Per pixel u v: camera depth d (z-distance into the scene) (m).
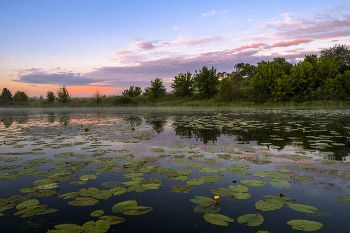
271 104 33.00
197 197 2.33
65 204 2.23
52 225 1.83
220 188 2.55
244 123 9.16
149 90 51.09
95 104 47.72
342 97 28.84
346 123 8.88
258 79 35.62
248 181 2.75
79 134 6.83
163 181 2.82
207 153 4.21
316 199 2.25
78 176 3.05
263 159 3.73
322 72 31.50
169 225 1.82
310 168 3.23
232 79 38.56
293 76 32.59
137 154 4.21
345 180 2.76
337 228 1.75
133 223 1.86
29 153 4.40
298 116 12.92
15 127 9.19
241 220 1.88
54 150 4.66
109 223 1.85
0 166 3.54
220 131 7.04
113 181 2.82
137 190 2.52
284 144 4.93
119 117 14.27
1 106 55.72
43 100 56.97
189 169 3.29
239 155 4.03
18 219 1.93
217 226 1.80
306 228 1.74
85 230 1.73
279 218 1.93
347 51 37.47
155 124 9.41
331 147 4.57
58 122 11.31
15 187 2.70
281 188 2.54
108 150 4.58
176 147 4.80
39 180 2.88
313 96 30.84
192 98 45.12
